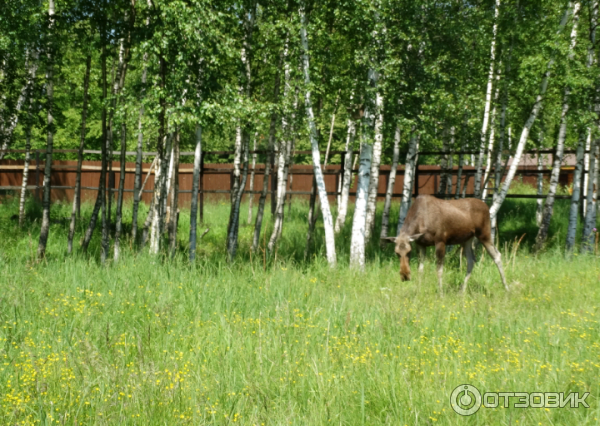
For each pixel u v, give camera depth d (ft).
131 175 88.02
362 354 19.67
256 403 16.24
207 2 37.27
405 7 43.73
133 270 33.81
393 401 15.87
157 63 40.47
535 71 46.09
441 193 60.80
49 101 44.80
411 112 44.04
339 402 15.84
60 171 85.10
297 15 42.34
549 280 35.76
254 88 46.60
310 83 42.27
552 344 20.75
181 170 84.33
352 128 60.29
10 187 72.49
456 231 33.99
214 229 65.51
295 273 35.32
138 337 20.01
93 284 30.30
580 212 63.93
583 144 49.52
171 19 36.58
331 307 25.95
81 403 14.94
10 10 41.11
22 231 56.44
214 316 24.84
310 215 53.06
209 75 38.58
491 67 51.65
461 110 46.98
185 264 37.22
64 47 46.03
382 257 46.88
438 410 15.28
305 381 17.47
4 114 44.70
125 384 16.40
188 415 15.07
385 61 41.78
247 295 28.55
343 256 44.86
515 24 48.39
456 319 24.59
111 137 50.01
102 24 41.91
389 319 24.20
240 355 19.54
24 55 44.16
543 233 53.26
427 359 19.38
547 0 48.57
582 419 15.01
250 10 44.06
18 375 17.28
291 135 43.21
